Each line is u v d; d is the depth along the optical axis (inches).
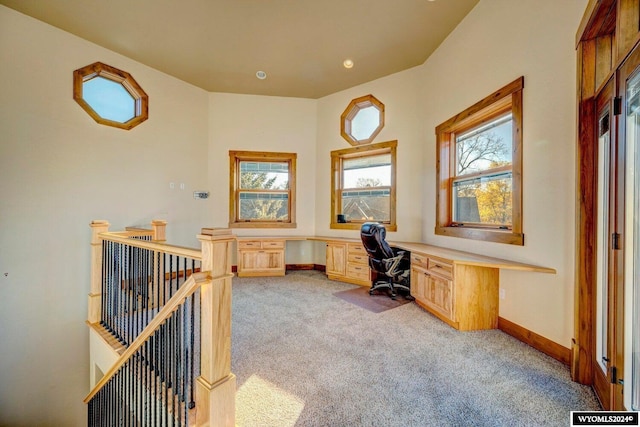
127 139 159.8
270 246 195.6
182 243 186.7
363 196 197.2
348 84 193.3
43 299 127.7
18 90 121.2
